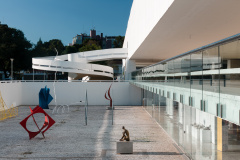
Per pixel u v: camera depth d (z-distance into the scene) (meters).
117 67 73.50
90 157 8.37
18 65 47.09
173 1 8.48
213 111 4.88
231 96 4.00
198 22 11.38
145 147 9.63
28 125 15.05
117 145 8.77
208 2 8.59
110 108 23.11
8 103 23.30
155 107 16.39
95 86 27.17
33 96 26.73
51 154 8.75
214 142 6.41
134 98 27.34
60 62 27.27
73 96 26.98
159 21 11.30
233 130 5.65
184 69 7.18
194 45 18.44
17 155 8.62
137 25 20.55
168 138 11.21
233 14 9.98
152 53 23.80
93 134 12.26
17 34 47.66
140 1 18.50
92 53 30.77
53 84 26.84
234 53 3.80
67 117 18.25
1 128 14.01
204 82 5.39
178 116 9.66
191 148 7.93
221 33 13.68
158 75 11.41
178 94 7.91
